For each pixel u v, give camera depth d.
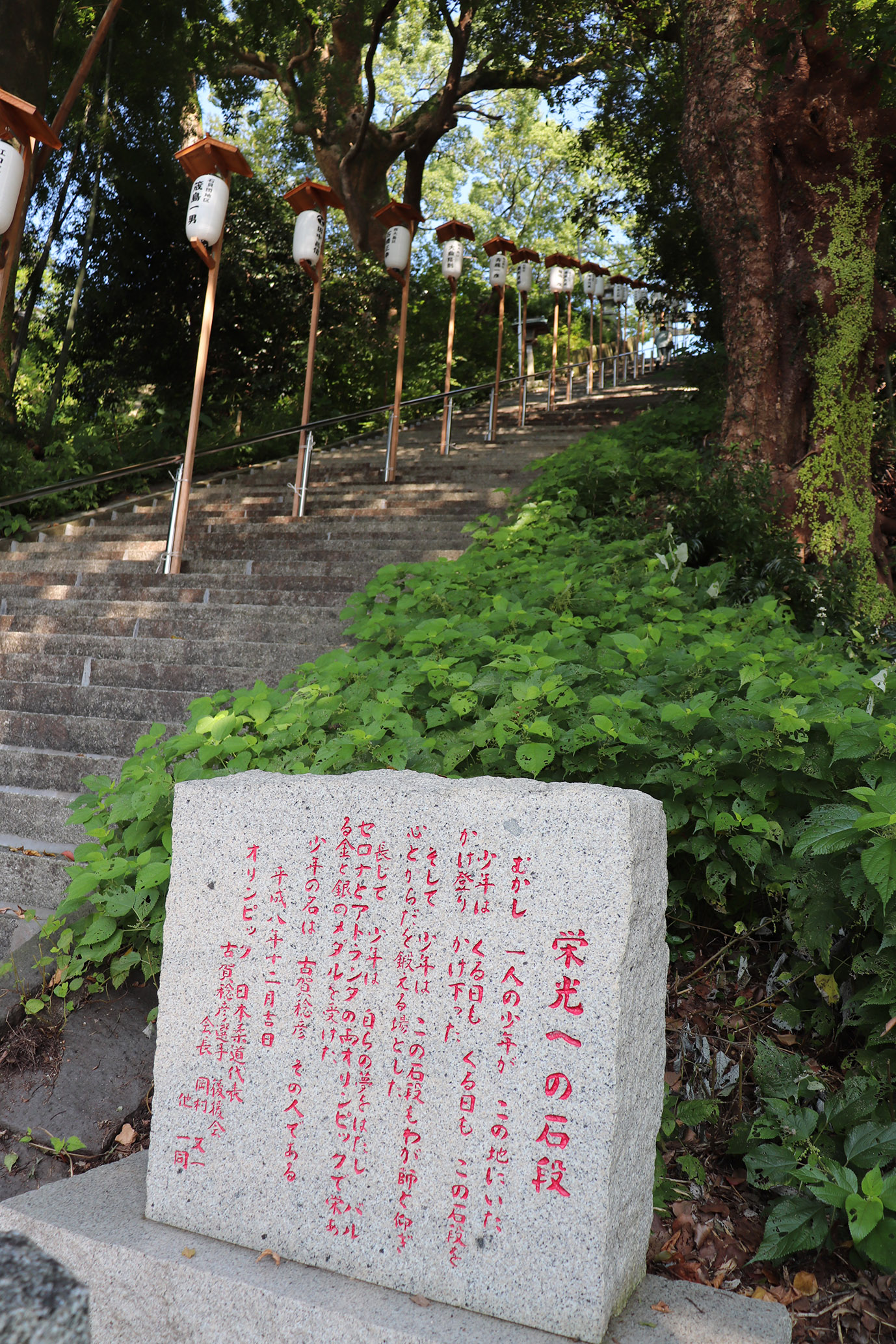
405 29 23.28
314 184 9.52
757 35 7.58
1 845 4.20
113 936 3.18
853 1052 2.71
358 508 8.88
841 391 7.54
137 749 3.60
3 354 11.13
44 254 13.16
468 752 3.25
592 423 14.20
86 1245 2.28
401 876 2.22
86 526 9.52
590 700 3.22
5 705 5.46
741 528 6.56
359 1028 2.22
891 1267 2.04
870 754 2.76
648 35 13.50
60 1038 3.17
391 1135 2.15
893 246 10.04
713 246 8.22
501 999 2.08
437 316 22.66
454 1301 2.02
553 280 16.97
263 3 13.79
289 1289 2.07
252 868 2.40
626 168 16.08
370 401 19.16
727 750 3.03
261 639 5.85
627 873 2.00
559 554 6.16
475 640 4.26
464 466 10.70
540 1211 1.98
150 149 14.09
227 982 2.39
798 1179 2.39
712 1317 2.01
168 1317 2.17
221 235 7.99
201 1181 2.33
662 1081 2.24
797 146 7.60
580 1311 1.91
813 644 4.40
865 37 7.18
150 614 6.43
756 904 3.17
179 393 16.42
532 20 14.48
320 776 2.44
